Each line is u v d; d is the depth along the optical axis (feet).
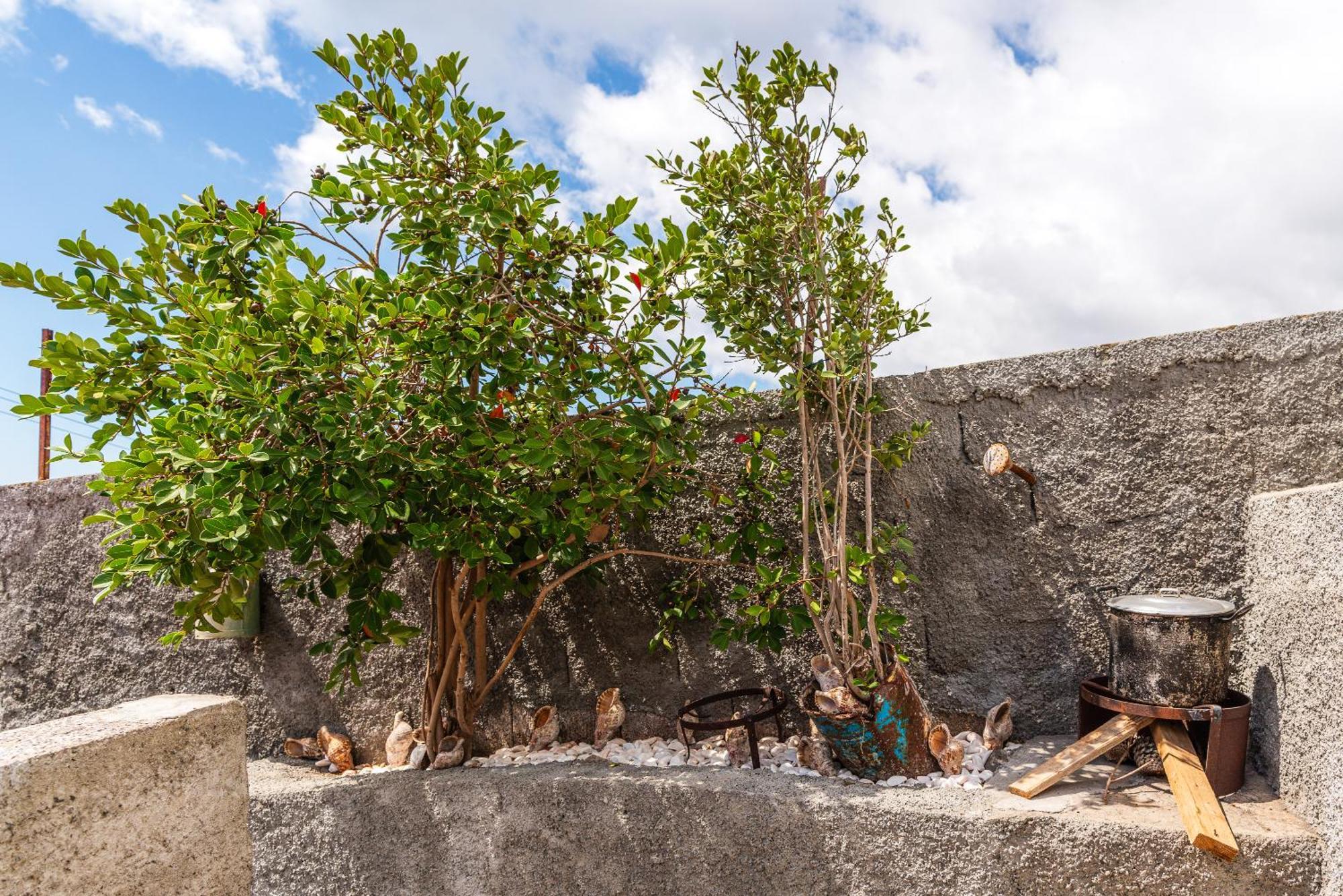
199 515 10.83
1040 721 13.74
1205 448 13.12
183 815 8.18
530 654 16.51
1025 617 13.96
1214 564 12.94
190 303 11.52
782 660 15.08
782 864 11.32
